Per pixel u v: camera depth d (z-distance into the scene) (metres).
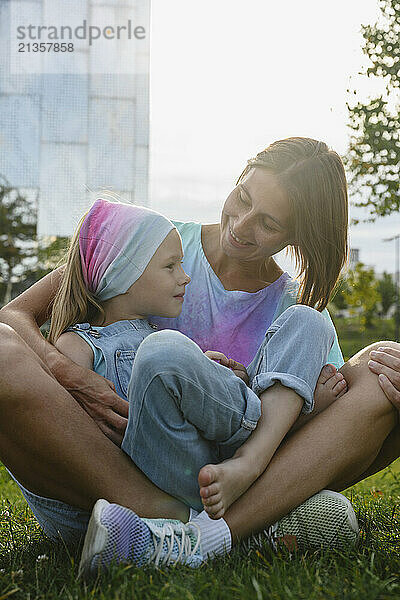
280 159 1.68
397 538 1.53
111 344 1.58
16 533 1.74
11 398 1.30
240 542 1.37
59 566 1.31
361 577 1.13
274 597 1.04
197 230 1.92
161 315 1.68
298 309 1.50
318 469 1.40
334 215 1.72
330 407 1.47
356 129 4.20
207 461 1.37
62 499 1.43
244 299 1.81
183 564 1.23
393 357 1.50
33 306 1.75
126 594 1.07
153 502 1.36
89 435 1.35
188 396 1.29
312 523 1.39
